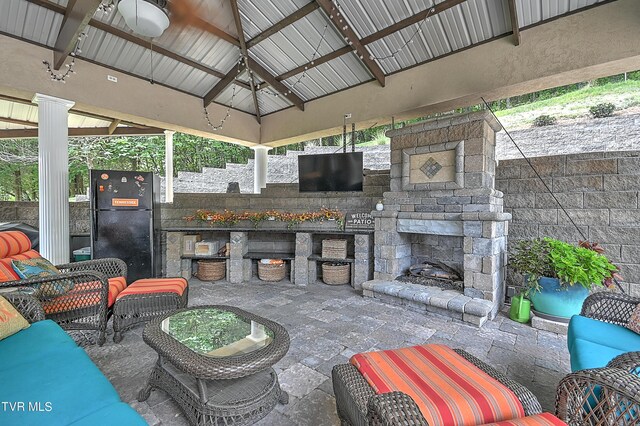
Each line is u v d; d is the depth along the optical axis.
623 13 2.92
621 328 1.77
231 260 4.66
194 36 4.48
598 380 1.04
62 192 4.06
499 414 1.12
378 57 4.44
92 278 2.43
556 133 6.57
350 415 1.26
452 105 4.33
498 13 3.41
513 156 7.01
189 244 4.83
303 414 1.68
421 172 3.63
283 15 4.11
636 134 5.84
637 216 3.04
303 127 6.10
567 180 3.40
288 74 5.27
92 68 4.45
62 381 1.24
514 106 9.51
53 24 3.80
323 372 2.11
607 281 2.63
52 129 4.03
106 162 10.88
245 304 3.60
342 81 5.25
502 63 3.62
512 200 3.71
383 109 4.87
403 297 3.39
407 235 4.16
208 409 1.50
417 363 1.43
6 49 3.73
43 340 1.60
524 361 2.27
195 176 8.98
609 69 3.15
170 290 2.72
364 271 4.26
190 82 5.43
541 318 2.87
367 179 4.95
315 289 4.27
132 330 2.77
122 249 4.11
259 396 1.60
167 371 1.76
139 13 2.97
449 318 3.07
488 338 2.65
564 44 3.22
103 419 1.03
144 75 5.02
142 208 4.23
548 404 1.80
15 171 10.05
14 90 3.86
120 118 5.11
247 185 9.55
